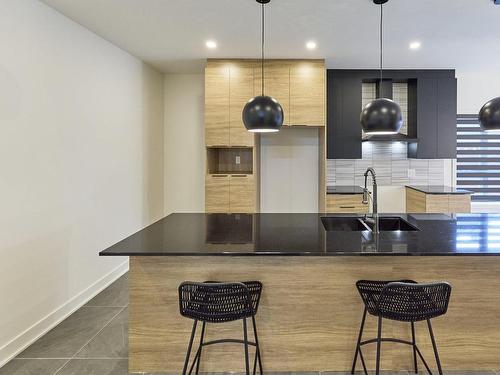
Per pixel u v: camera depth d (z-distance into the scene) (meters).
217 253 1.99
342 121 4.95
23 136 2.63
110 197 3.93
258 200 5.20
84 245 3.44
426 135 4.95
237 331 2.29
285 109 4.55
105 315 3.14
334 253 1.99
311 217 3.17
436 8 3.03
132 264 2.27
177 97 5.38
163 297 2.27
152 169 5.05
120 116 4.13
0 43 2.41
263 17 3.08
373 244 2.17
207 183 4.66
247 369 1.98
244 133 4.57
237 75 4.54
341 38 3.76
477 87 5.30
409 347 2.29
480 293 2.27
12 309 2.52
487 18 3.24
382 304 1.92
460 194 4.47
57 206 3.03
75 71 3.28
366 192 2.86
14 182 2.54
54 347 2.60
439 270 2.27
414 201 4.92
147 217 4.90
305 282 2.28
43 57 2.85
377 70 4.92
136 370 2.29
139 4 2.94
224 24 3.38
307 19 3.27
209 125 4.59
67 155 3.17
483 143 5.44
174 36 3.70
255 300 2.09
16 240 2.56
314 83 4.54
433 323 2.29
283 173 5.39
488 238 2.32
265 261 2.27
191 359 2.29
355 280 2.28
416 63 4.66
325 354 2.29
